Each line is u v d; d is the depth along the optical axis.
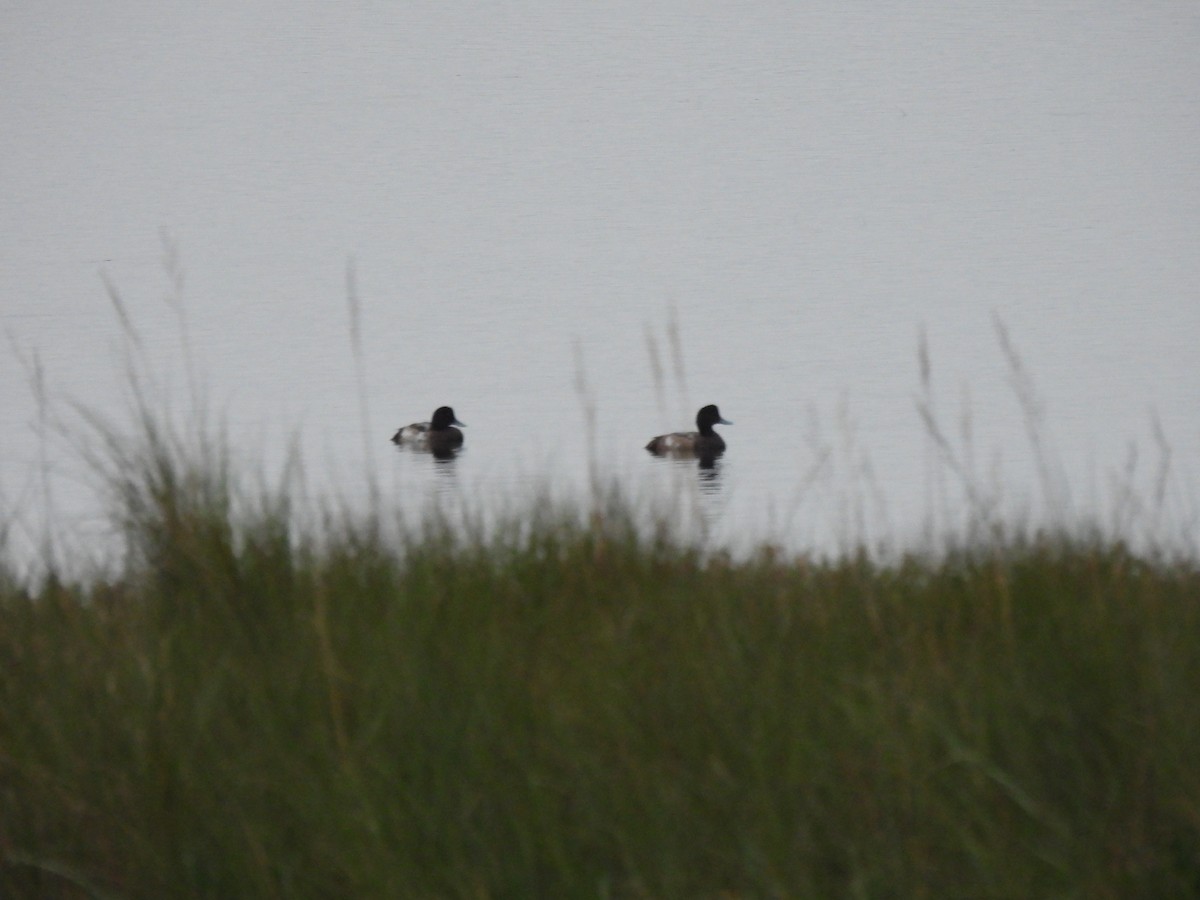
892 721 5.83
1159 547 8.23
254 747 6.05
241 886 5.48
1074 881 5.10
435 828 5.52
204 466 8.11
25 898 5.77
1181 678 5.89
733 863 5.33
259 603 7.37
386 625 6.85
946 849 5.32
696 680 6.36
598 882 5.32
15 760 6.09
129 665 6.66
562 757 5.85
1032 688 5.98
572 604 7.56
